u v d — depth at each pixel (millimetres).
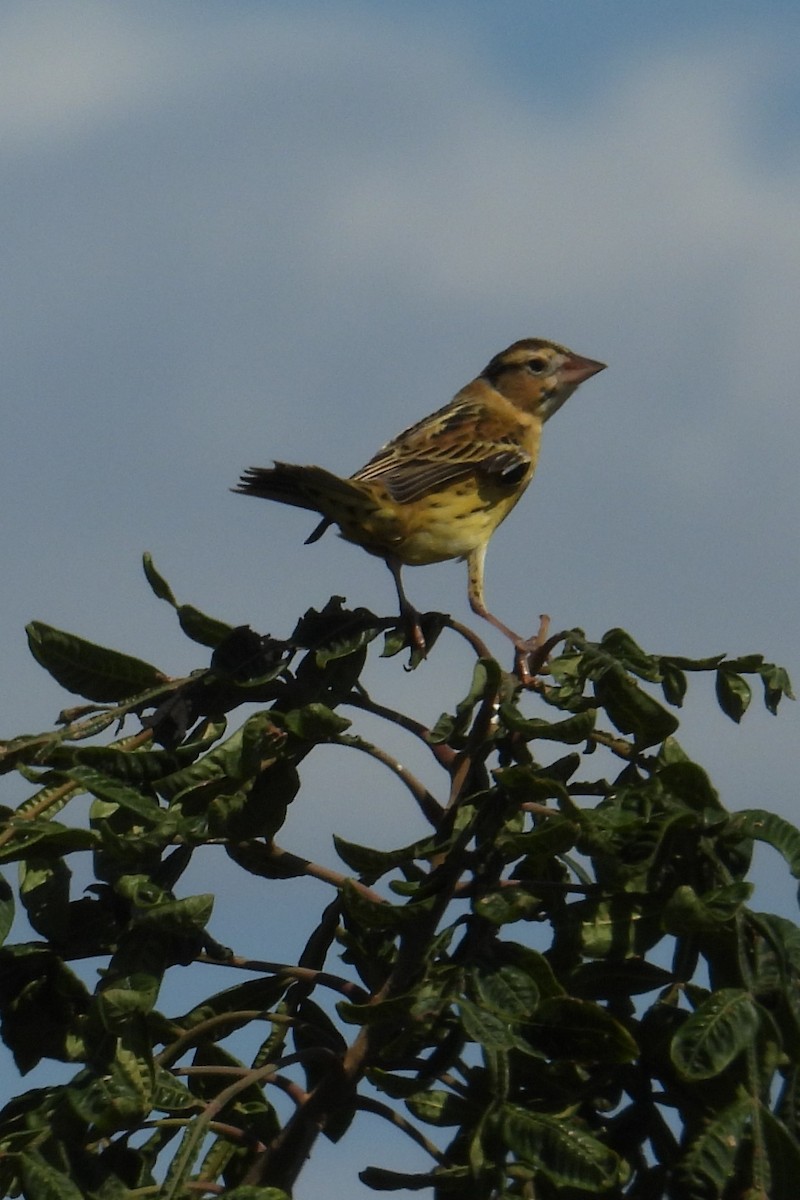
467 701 7254
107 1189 6156
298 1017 7457
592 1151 5906
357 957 7625
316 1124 6758
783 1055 6316
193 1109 6734
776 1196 5801
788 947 6309
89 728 7430
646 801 6828
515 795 6809
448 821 7148
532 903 6672
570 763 7176
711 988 6555
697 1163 5812
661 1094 6523
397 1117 6668
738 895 6441
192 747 7250
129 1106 6258
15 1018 6910
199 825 6984
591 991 6859
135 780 7156
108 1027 6395
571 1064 6379
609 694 7410
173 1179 6027
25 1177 6035
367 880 7316
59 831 6668
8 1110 6602
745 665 7695
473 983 6348
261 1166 6680
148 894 6637
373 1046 6738
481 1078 6535
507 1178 6113
